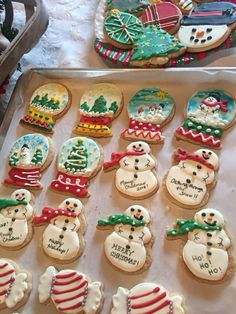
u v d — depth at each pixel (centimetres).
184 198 35
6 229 36
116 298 32
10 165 40
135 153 38
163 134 39
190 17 44
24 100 43
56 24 50
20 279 34
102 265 34
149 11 46
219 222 34
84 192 37
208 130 38
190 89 41
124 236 34
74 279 33
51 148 40
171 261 34
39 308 33
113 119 41
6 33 45
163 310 31
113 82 43
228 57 43
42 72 44
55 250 35
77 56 47
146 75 41
